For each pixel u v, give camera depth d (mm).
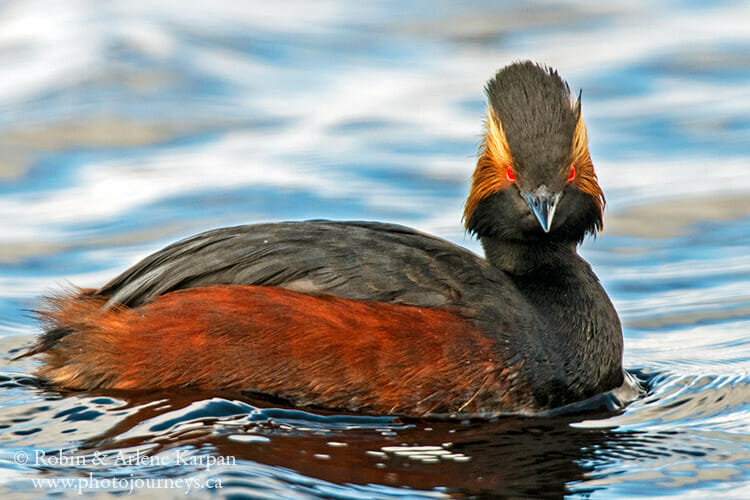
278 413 12180
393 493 10414
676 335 15852
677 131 23703
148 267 13047
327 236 12938
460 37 29594
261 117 24422
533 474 10961
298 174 21500
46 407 12188
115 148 22734
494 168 13555
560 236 13648
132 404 12219
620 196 20875
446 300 12594
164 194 20547
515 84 13367
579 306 13195
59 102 24266
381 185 21141
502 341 12531
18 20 28641
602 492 10539
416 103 25156
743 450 11516
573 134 13266
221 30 29000
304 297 12398
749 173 21578
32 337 15133
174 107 24469
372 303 12398
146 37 27453
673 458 11344
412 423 12234
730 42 28484
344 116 24484
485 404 12516
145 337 12445
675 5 31688
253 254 12758
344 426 12039
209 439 11414
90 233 19156
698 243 19188
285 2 31797
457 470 11008
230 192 20594
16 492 10250
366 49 28719
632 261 18688
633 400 13227
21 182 21234
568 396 12859
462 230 19156
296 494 10180
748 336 15555
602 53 28000
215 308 12375
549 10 31344
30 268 17891
